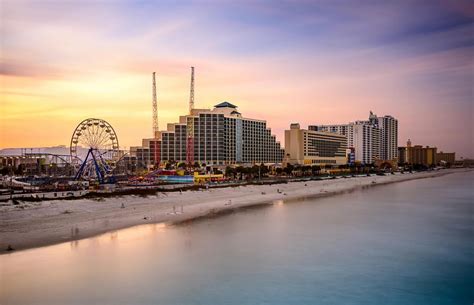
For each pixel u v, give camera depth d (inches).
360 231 3078.2
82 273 2017.7
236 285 1892.2
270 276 2016.5
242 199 5206.7
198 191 5349.4
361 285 1924.2
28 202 3472.0
